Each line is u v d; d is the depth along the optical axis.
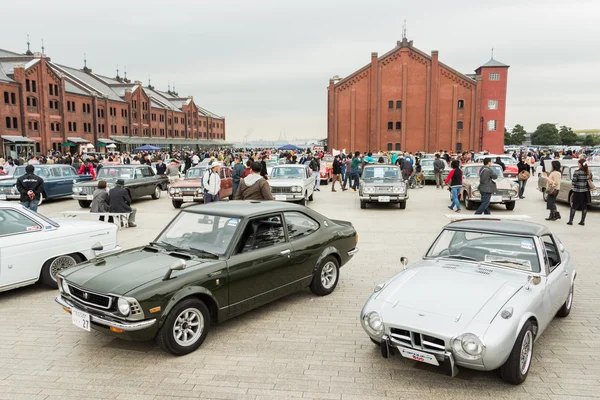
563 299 5.31
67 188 19.41
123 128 73.12
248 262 5.43
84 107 62.84
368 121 53.78
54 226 7.05
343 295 6.80
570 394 4.01
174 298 4.66
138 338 4.50
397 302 4.36
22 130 50.47
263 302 5.71
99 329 4.68
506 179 16.25
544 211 15.57
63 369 4.54
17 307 6.32
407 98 52.91
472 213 15.20
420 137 53.06
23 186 12.66
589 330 5.43
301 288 6.31
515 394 4.01
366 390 4.11
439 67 52.41
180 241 5.75
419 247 10.06
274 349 4.96
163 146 85.56
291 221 6.32
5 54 58.88
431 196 20.89
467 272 4.87
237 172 15.45
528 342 4.25
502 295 4.32
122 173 19.02
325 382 4.25
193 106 101.94
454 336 3.81
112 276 4.83
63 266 7.15
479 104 52.41
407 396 4.00
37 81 52.81
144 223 13.52
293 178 17.75
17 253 6.49
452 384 4.19
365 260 8.92
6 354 4.89
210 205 6.26
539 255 4.91
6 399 4.00
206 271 5.00
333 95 54.12
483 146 57.72
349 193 22.28
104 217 12.46
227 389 4.14
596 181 15.18
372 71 52.91
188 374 4.42
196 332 4.96
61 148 57.25
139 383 4.25
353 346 5.03
